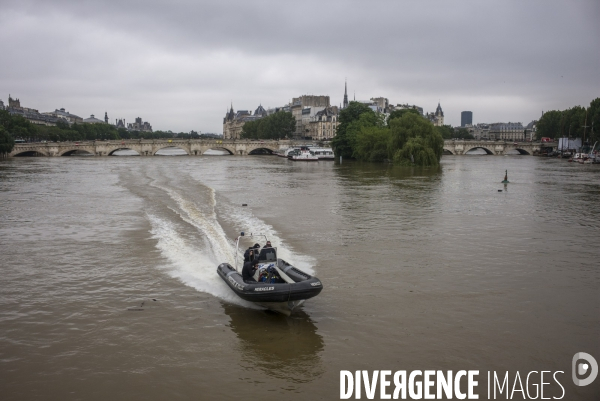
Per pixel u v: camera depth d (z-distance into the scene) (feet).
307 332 65.87
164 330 66.28
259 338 64.28
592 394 52.95
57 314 71.15
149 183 236.22
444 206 167.32
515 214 152.66
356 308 73.51
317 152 508.53
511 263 96.78
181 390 53.01
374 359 59.31
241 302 75.41
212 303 75.00
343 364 58.23
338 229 127.13
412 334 65.21
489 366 57.88
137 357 59.47
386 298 77.41
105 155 584.40
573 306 74.74
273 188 220.23
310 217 143.74
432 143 366.02
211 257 96.89
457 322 68.85
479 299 77.20
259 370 56.95
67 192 199.93
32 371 56.29
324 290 80.69
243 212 151.23
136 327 67.05
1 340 63.31
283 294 68.54
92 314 71.20
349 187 225.35
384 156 417.90
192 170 338.54
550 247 109.70
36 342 62.95
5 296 78.02
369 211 155.43
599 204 175.83
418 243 112.57
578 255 103.14
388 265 94.68
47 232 121.60
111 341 63.26
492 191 213.87
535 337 64.59
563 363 58.59
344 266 93.76
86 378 55.06
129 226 126.93
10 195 191.11
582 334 65.57
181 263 93.15
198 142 622.54
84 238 114.52
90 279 85.51
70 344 62.49
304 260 97.30
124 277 86.22
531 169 364.99
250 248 82.12
